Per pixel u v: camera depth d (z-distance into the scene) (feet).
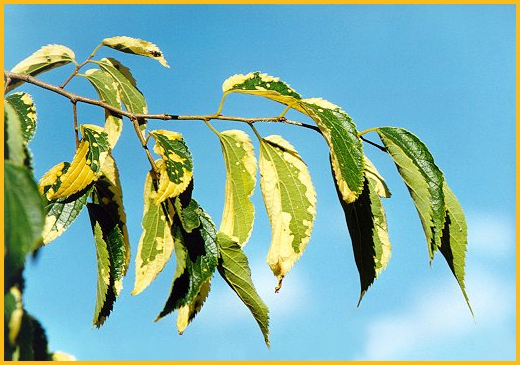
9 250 1.27
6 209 1.28
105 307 1.85
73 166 1.84
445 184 1.95
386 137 1.92
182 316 1.91
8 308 1.45
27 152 1.46
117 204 1.92
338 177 1.84
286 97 1.92
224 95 1.96
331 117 1.88
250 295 1.94
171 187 1.86
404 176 1.92
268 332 1.93
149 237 1.96
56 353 1.48
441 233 1.87
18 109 1.88
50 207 1.82
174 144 1.90
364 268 1.96
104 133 1.90
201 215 1.93
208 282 1.94
